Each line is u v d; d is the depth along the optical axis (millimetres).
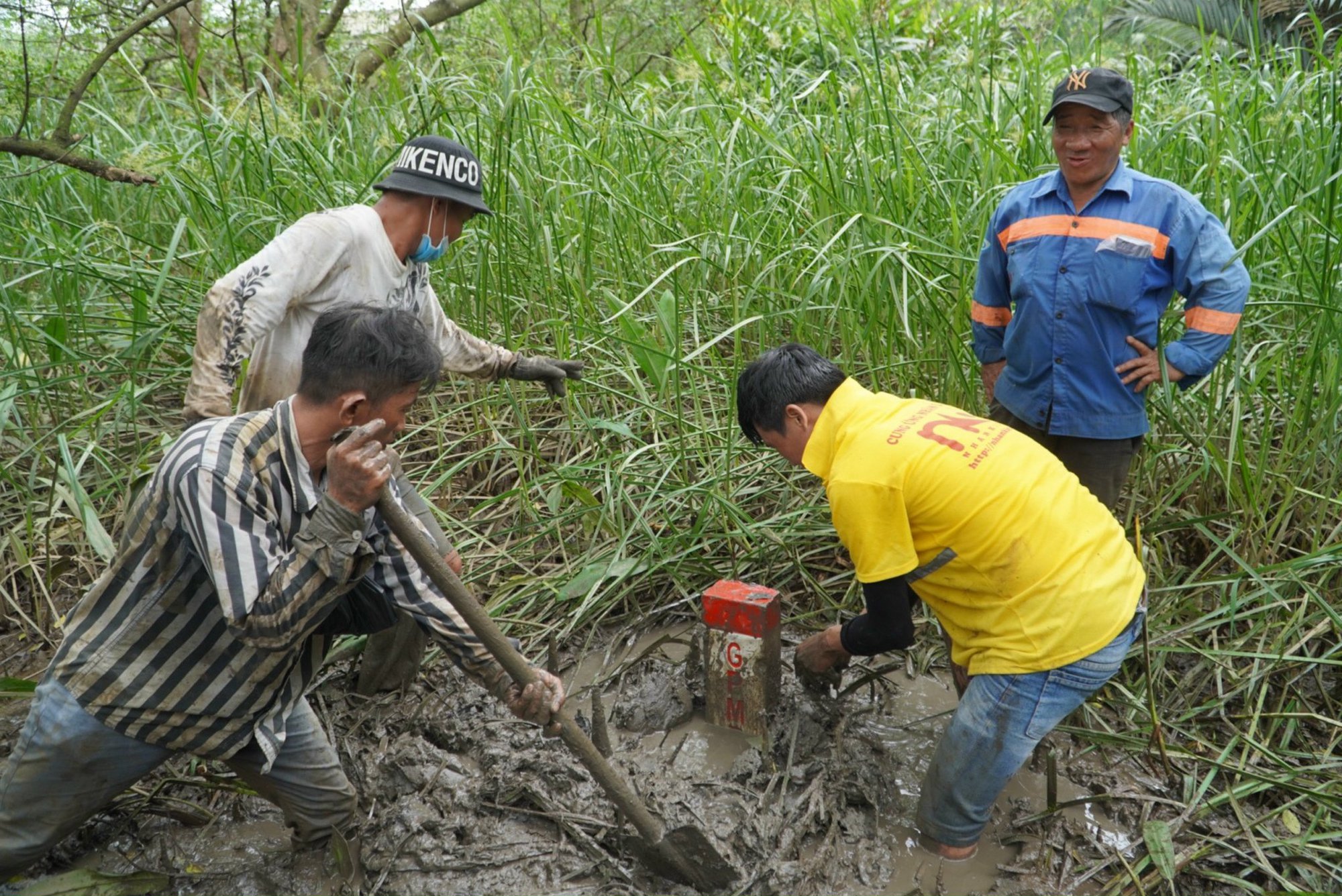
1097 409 2838
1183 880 2414
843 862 2459
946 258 3541
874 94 4281
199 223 4418
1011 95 4281
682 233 4152
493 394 4172
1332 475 3234
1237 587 3043
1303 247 3279
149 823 2635
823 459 2326
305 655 2295
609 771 2330
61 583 3602
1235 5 8922
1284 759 2723
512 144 4176
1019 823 2545
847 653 2604
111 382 4246
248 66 6066
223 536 1873
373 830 2607
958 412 2381
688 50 4902
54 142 3578
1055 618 2203
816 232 3873
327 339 1898
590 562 3451
